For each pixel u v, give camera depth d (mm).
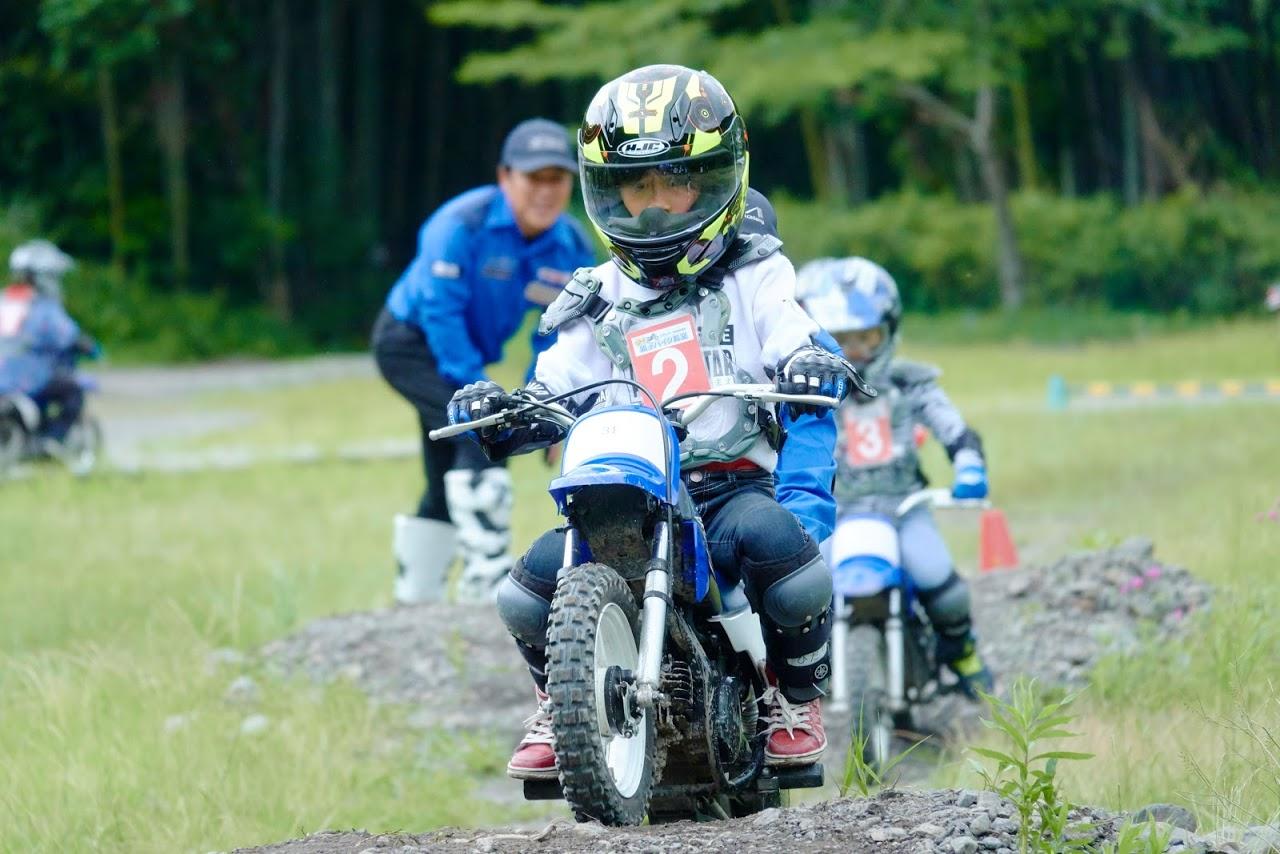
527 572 13539
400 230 147375
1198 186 123625
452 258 27109
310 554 35188
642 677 12164
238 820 16938
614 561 13055
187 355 116000
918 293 117938
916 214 117438
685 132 13617
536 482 48750
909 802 12617
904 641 21234
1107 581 24469
